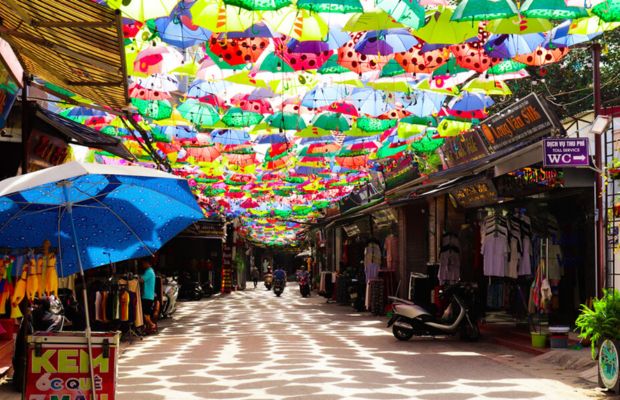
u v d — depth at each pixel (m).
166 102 11.62
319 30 7.44
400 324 14.55
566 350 11.35
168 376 9.70
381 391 8.48
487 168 14.16
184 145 14.91
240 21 6.89
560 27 8.77
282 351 12.61
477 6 6.38
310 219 41.75
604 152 11.29
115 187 6.07
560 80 18.02
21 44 6.77
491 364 11.00
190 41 8.05
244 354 12.17
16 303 6.16
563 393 8.41
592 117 12.66
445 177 15.73
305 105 11.91
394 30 8.20
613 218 10.94
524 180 13.79
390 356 11.95
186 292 31.91
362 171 21.62
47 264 6.20
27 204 6.02
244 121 12.43
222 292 39.12
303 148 16.91
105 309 13.63
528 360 11.48
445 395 8.23
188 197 6.20
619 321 8.34
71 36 5.83
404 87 10.37
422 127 13.97
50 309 9.12
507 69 10.16
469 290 14.98
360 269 26.77
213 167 19.22
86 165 5.41
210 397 8.11
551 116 12.60
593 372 9.54
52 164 12.51
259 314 22.88
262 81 9.93
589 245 13.84
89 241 6.52
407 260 23.38
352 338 15.07
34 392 6.04
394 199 21.34
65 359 6.09
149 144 12.78
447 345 13.82
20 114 10.60
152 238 6.61
